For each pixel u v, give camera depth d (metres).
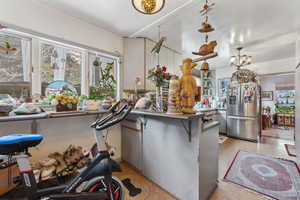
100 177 1.12
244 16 1.91
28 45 1.64
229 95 4.28
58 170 1.49
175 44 2.91
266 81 6.42
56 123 1.75
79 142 1.97
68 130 1.86
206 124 1.57
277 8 1.73
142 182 1.82
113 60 2.51
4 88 1.50
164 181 1.64
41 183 1.42
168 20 2.03
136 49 2.55
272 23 2.10
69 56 2.01
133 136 2.18
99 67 2.34
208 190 1.51
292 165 2.25
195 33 2.42
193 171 1.34
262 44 2.94
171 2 1.63
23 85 1.61
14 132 1.46
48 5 1.69
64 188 1.01
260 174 1.99
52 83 1.84
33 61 1.67
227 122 4.32
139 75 2.54
